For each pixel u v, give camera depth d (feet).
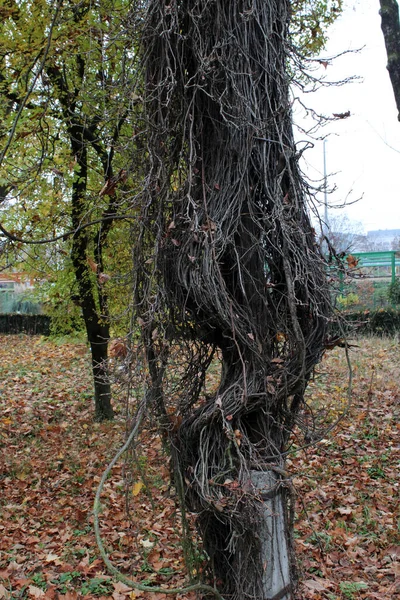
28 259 23.30
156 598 12.22
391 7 17.26
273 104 7.43
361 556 13.89
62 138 21.40
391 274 50.49
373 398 28.02
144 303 7.67
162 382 7.73
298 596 8.69
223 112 7.12
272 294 7.63
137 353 7.47
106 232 17.87
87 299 25.58
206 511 7.38
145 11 7.65
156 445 18.17
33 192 20.80
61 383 37.14
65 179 20.75
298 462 20.15
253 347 7.06
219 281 6.84
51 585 13.07
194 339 7.89
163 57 7.57
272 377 7.20
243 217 7.28
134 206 7.79
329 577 12.87
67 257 24.85
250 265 7.32
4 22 19.07
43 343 54.54
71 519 17.03
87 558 14.28
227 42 7.11
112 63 15.30
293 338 7.31
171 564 13.91
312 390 29.40
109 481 19.74
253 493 6.81
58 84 20.01
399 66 17.33
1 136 19.10
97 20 16.80
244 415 7.43
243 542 7.15
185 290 7.49
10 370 42.29
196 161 7.43
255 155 7.25
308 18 15.76
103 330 26.32
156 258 7.29
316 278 7.42
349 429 23.50
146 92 7.74
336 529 15.08
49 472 21.02
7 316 67.15
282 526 7.43
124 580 6.18
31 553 15.05
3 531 16.44
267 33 7.36
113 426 25.13
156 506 16.94
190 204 7.32
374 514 16.07
